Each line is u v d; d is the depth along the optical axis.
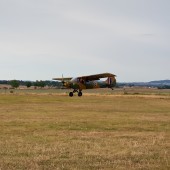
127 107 34.44
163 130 16.73
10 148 11.65
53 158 10.16
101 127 17.81
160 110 30.56
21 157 10.24
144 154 10.77
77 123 19.64
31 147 11.84
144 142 13.03
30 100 45.31
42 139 13.68
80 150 11.37
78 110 29.97
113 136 14.60
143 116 24.53
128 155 10.62
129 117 23.73
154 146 12.16
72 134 15.17
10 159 9.97
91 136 14.60
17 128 17.16
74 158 10.17
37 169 8.91
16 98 50.19
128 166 9.27
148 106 36.03
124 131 16.34
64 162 9.67
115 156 10.47
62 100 46.34
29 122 19.97
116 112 28.17
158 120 21.62
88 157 10.33
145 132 15.98
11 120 21.03
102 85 67.00
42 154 10.70
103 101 45.12
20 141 13.14
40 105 35.94
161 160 9.95
